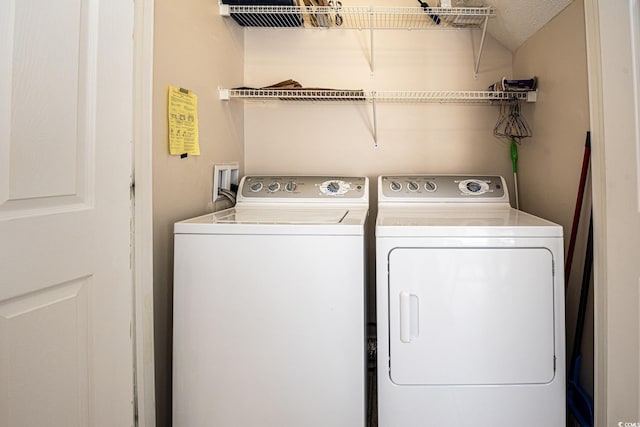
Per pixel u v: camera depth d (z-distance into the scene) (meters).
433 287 1.29
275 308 1.29
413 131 2.27
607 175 1.23
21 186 0.78
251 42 2.31
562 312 1.27
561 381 1.27
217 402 1.31
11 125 0.76
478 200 1.94
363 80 2.28
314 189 2.03
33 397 0.82
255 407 1.30
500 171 2.23
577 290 1.47
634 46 1.13
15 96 0.76
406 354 1.29
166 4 1.37
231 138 2.10
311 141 2.32
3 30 0.74
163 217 1.37
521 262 1.28
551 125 1.73
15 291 0.77
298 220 1.43
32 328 0.82
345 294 1.27
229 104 2.07
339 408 1.28
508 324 1.28
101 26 0.98
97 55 0.97
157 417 1.32
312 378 1.28
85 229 0.95
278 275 1.29
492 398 1.28
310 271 1.28
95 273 0.98
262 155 2.34
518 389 1.28
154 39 1.29
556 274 1.27
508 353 1.28
